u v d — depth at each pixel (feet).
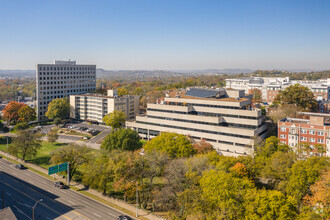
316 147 352.90
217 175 245.24
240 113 445.78
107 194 307.17
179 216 258.57
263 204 209.97
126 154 320.29
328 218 200.23
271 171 276.21
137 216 263.29
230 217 216.54
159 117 528.63
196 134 481.46
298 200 245.04
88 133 610.65
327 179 222.89
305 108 596.70
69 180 348.79
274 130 477.77
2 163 416.87
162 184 321.11
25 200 294.05
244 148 426.10
